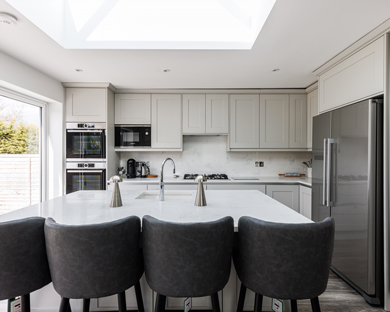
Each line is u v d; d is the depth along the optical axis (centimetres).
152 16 214
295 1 147
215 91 348
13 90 252
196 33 214
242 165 393
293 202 332
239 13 208
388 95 175
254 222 106
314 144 258
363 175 185
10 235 108
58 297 152
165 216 141
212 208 161
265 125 353
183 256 104
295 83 321
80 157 326
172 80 308
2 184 246
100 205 171
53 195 321
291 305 146
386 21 168
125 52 219
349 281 206
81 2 213
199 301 156
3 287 109
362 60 199
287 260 102
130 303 155
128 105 351
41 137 308
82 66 256
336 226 219
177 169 391
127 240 109
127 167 365
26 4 160
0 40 194
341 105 228
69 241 102
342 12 158
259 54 225
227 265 112
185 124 353
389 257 176
